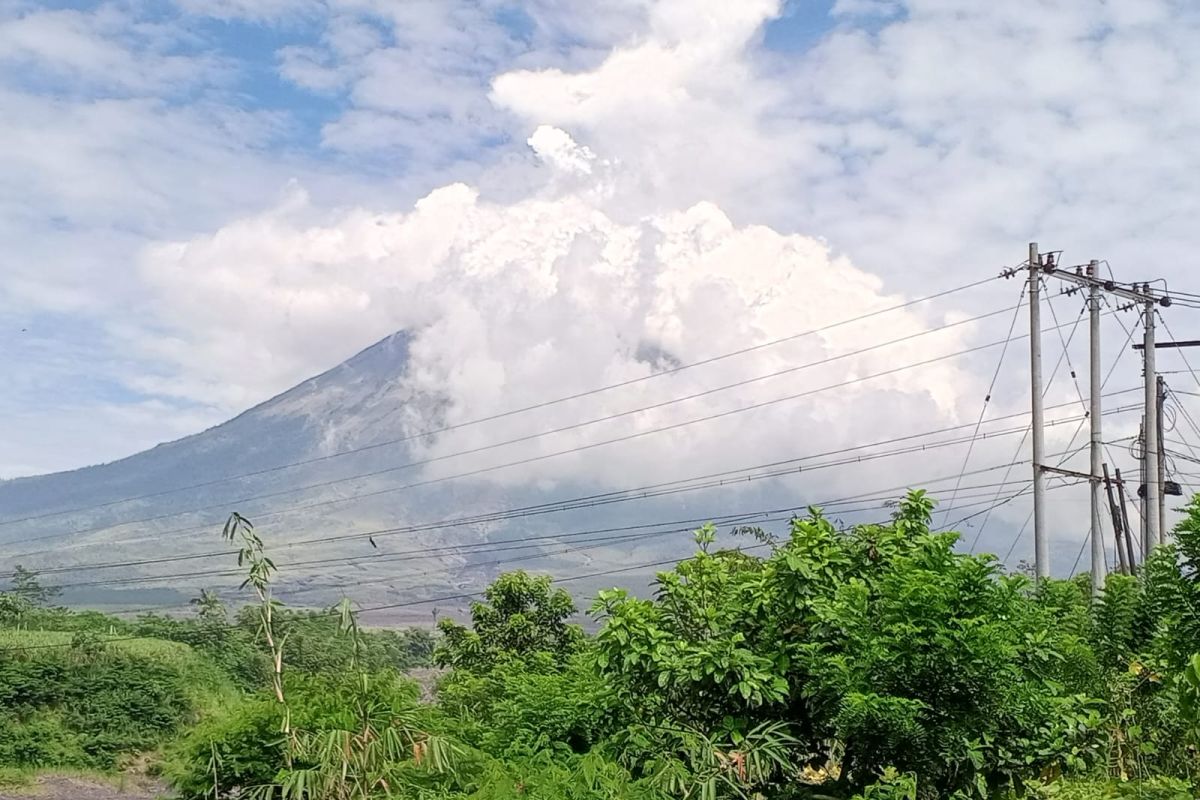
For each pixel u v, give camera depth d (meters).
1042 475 23.59
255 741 9.76
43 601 85.44
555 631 26.56
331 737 8.97
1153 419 23.98
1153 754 9.83
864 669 8.38
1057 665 10.08
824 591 9.26
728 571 11.41
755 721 9.52
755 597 9.69
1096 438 23.97
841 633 8.93
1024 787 8.90
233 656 60.59
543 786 8.72
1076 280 24.25
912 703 8.03
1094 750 9.30
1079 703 9.40
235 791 9.88
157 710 49.69
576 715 11.33
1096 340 24.34
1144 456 24.28
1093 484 23.86
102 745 47.22
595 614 10.14
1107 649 12.24
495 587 27.25
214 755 9.66
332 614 10.19
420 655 48.84
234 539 9.31
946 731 8.22
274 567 9.38
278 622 9.80
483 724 12.95
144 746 48.16
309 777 8.86
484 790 8.62
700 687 9.48
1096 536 23.67
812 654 8.88
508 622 26.06
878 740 8.56
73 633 58.81
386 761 9.12
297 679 10.04
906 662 8.23
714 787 8.49
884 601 8.63
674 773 8.59
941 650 8.10
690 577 10.39
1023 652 8.79
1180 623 10.10
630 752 9.53
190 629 64.38
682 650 9.47
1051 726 8.85
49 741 46.06
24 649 53.03
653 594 10.44
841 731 8.53
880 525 10.09
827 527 9.86
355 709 9.59
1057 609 12.08
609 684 10.53
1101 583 23.27
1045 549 23.39
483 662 25.33
